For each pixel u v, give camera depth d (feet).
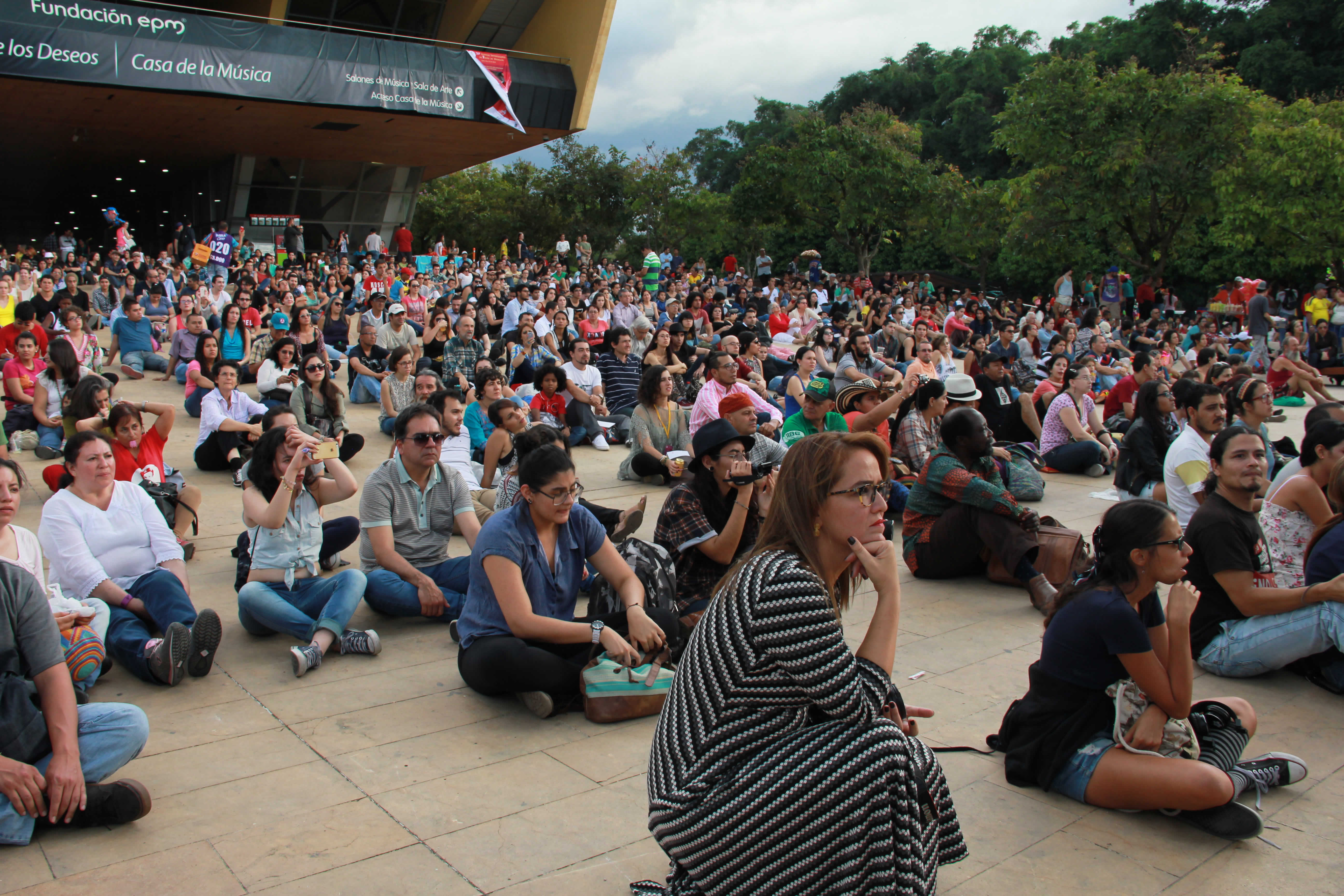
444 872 9.74
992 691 14.85
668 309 55.67
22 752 10.26
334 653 16.21
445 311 44.86
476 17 106.52
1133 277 119.34
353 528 18.88
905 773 6.90
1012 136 96.53
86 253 107.14
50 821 10.20
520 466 13.82
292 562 16.60
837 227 125.29
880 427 25.67
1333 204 81.05
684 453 26.63
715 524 15.69
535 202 160.56
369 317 48.06
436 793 11.47
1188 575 15.61
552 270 106.63
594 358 46.73
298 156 116.78
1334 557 14.44
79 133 101.81
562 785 11.72
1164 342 57.21
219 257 76.18
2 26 73.61
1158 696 10.64
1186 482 20.17
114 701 14.14
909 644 16.99
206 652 14.39
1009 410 33.40
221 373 29.01
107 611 14.70
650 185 158.92
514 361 38.81
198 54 81.56
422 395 30.89
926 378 27.76
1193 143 87.71
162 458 23.04
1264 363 60.95
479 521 22.40
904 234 153.48
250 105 88.38
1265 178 82.84
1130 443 26.68
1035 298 116.47
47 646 10.51
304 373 29.22
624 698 13.53
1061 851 10.15
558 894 9.15
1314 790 11.74
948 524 20.15
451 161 122.11
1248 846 10.37
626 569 14.37
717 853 6.84
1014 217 100.73
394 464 17.42
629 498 27.66
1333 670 14.66
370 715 13.79
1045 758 11.37
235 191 115.85
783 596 6.70
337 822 10.76
